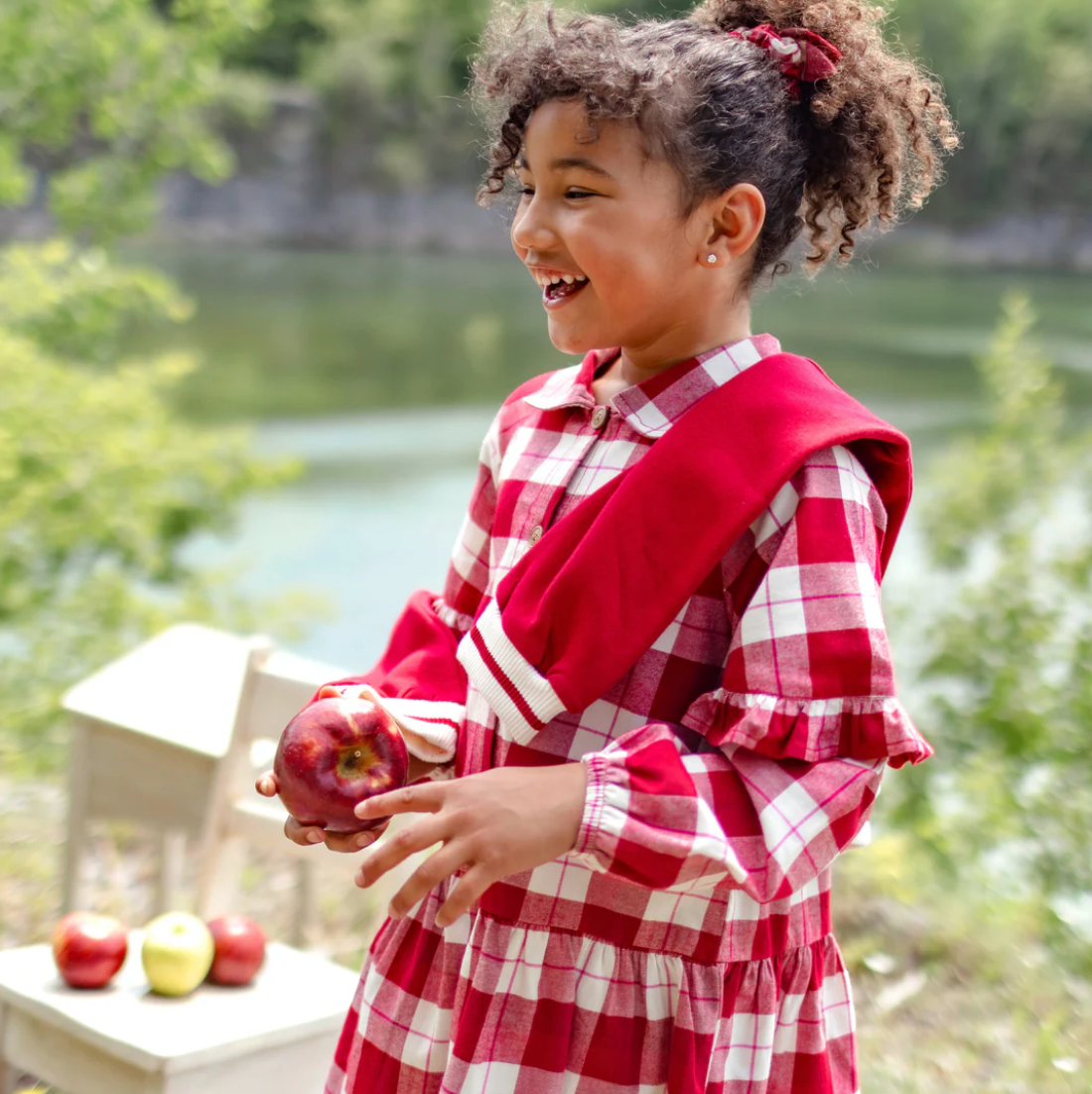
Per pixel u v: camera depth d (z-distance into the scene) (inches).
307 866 107.6
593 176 47.0
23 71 375.9
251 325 900.6
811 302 1146.0
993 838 148.2
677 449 46.5
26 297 315.9
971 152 1576.0
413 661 55.4
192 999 73.2
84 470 230.4
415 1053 49.9
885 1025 107.7
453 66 1451.8
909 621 182.9
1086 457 198.7
